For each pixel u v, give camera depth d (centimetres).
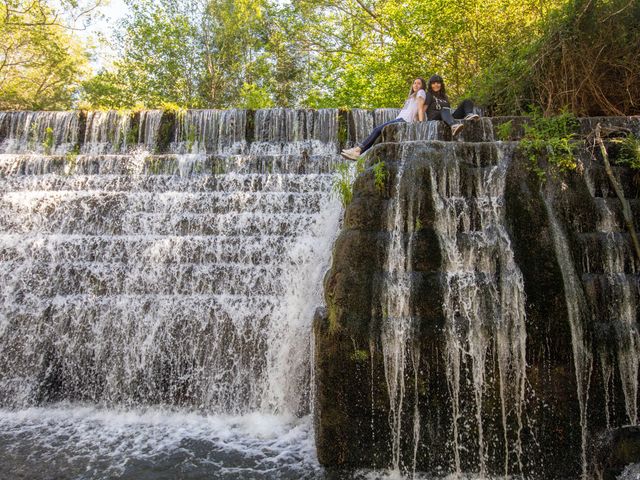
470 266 418
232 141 1010
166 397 545
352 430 402
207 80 2261
